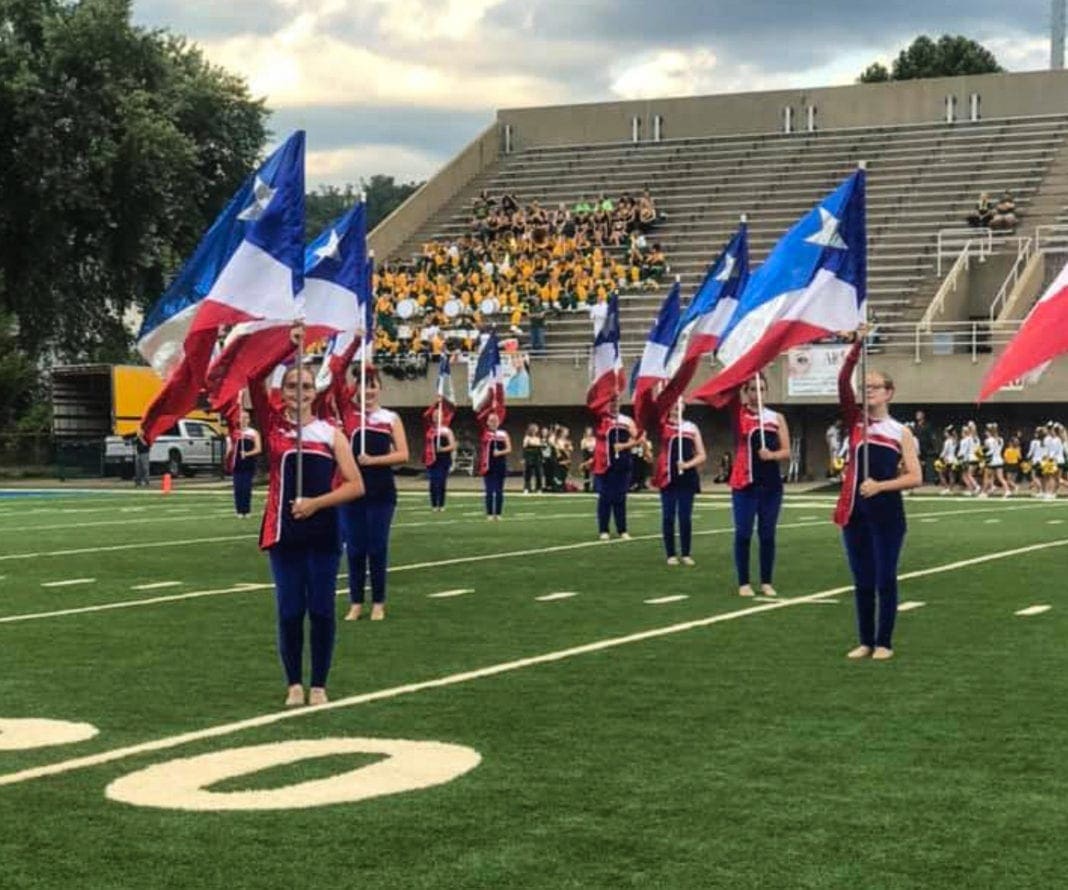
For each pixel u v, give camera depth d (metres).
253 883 5.62
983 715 8.65
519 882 5.61
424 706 8.99
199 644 11.54
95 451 47.28
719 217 48.66
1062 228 42.56
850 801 6.75
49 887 5.59
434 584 15.69
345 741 8.04
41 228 51.62
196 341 9.87
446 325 45.44
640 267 46.03
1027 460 37.34
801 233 12.84
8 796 6.92
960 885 5.57
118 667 10.48
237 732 8.30
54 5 52.91
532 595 14.71
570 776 7.23
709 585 15.54
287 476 8.99
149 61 53.53
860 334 10.84
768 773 7.27
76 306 55.22
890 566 10.70
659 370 18.97
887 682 9.73
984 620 12.72
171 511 29.20
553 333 45.09
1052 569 17.00
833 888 5.54
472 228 51.22
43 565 17.92
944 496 34.19
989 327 39.56
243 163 57.50
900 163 48.66
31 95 49.75
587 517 26.50
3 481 45.97
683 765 7.44
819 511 28.44
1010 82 49.75
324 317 14.87
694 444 17.72
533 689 9.53
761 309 13.05
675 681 9.80
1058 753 7.68
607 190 51.78
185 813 6.61
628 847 6.05
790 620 12.80
